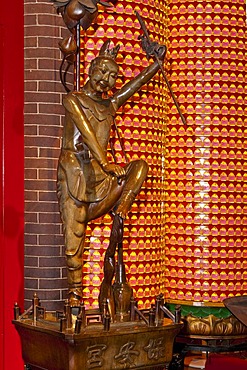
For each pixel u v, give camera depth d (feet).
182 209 20.59
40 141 18.04
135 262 19.16
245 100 20.89
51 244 17.97
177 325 15.70
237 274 20.62
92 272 18.34
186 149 20.62
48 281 17.94
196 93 20.59
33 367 15.71
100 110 15.87
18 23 18.38
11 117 18.44
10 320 18.42
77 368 14.29
